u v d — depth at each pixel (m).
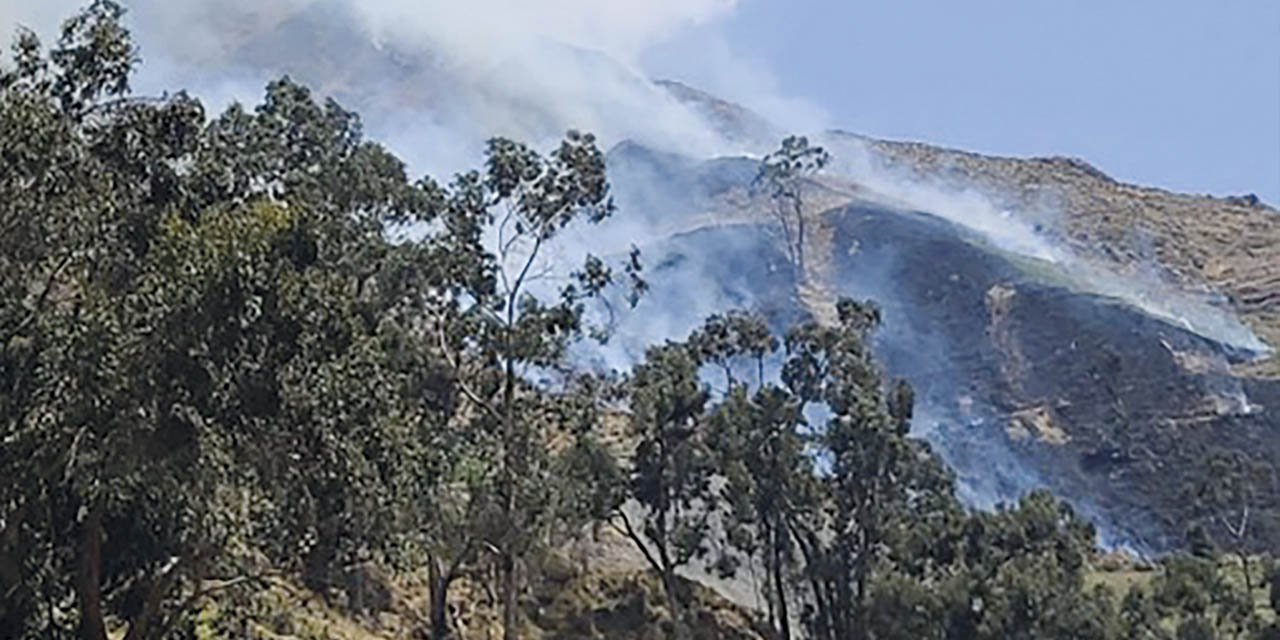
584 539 78.38
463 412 62.09
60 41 31.36
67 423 27.25
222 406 26.98
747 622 75.50
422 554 51.41
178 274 26.72
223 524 30.27
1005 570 71.25
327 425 28.30
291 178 45.94
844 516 72.81
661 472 69.62
